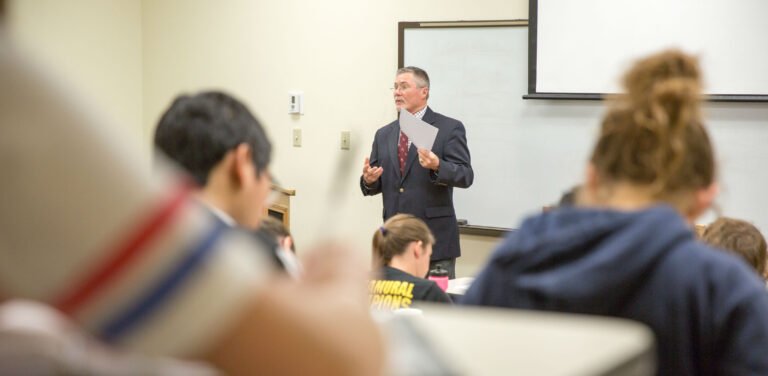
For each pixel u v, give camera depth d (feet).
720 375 3.53
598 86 15.72
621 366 1.72
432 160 14.73
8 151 1.07
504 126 16.74
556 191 16.29
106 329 1.10
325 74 19.03
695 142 3.77
